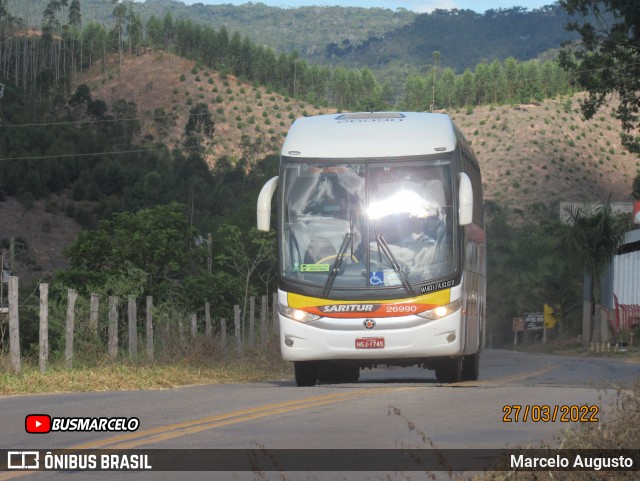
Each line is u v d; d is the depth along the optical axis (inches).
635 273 2206.0
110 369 663.1
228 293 1148.5
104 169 5703.7
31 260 3646.7
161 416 414.0
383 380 780.0
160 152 6535.4
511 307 3144.7
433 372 1011.9
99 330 789.2
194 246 1119.0
